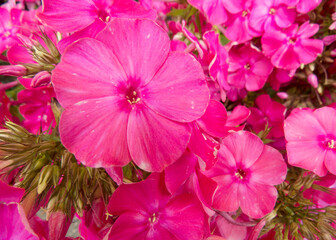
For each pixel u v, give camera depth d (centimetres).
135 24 5
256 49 10
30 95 9
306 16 10
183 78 6
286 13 10
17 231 6
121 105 6
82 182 6
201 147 6
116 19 5
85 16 7
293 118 8
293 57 10
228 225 8
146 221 7
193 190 7
